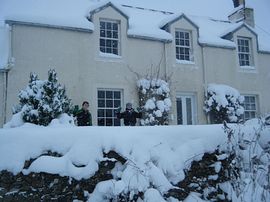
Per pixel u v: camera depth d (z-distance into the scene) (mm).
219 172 5906
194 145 5766
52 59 11289
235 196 5453
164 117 12188
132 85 12469
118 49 12672
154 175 5105
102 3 12406
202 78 13852
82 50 11836
